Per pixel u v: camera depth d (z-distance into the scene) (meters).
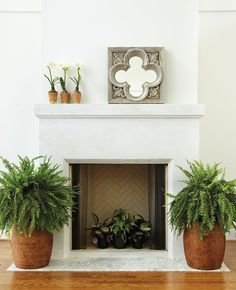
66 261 2.63
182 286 2.14
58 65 2.81
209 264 2.43
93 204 3.30
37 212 2.27
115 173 3.31
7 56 3.35
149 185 3.21
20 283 2.19
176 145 2.74
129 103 2.77
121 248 2.91
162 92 2.77
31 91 3.35
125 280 2.25
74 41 2.85
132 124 2.74
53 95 2.76
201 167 2.52
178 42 2.84
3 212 2.28
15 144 3.36
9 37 3.35
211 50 3.33
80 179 2.92
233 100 3.33
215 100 3.33
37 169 2.55
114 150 2.75
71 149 2.74
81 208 2.94
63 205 2.48
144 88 2.77
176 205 2.43
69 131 2.74
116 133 2.75
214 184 2.41
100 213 3.31
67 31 2.85
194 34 2.84
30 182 2.36
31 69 3.36
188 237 2.48
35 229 2.41
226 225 2.30
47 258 2.51
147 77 2.82
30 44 3.35
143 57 2.79
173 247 2.72
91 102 2.84
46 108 2.70
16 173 2.39
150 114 2.69
